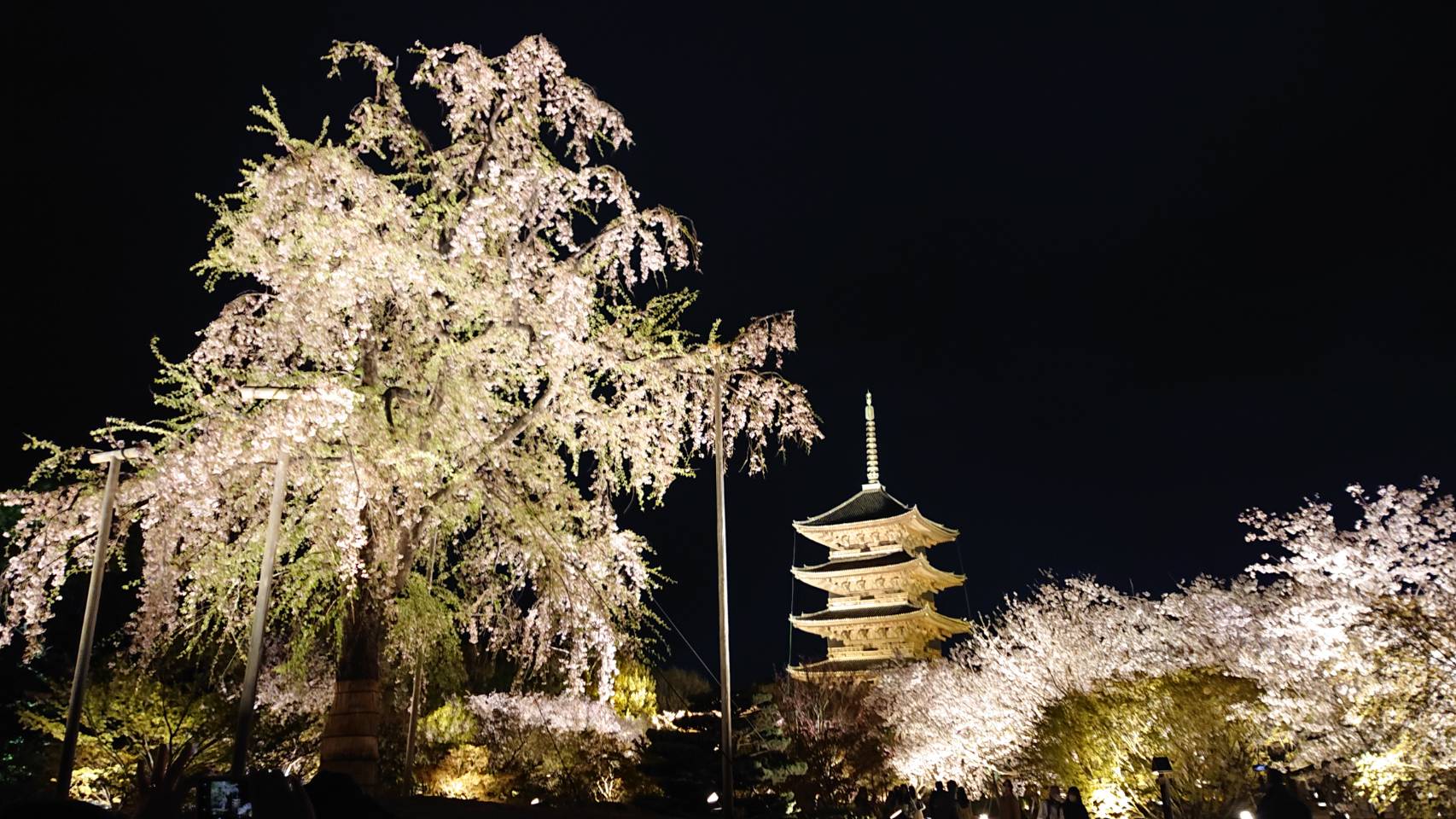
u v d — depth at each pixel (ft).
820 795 69.46
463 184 47.60
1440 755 39.14
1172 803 52.29
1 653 57.16
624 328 50.29
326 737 43.96
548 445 50.90
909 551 172.76
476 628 52.80
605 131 46.83
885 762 84.69
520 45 45.62
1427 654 39.60
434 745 78.02
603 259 46.93
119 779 55.21
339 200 41.16
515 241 45.57
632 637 49.90
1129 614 66.74
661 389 48.73
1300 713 47.96
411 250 42.32
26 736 57.57
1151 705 55.01
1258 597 59.52
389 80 45.96
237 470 41.11
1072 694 59.67
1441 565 42.80
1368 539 45.44
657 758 57.62
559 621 49.67
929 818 51.93
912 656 144.36
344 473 41.22
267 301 44.50
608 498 49.55
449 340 45.14
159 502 39.60
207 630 49.88
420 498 44.47
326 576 44.83
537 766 76.18
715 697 59.11
